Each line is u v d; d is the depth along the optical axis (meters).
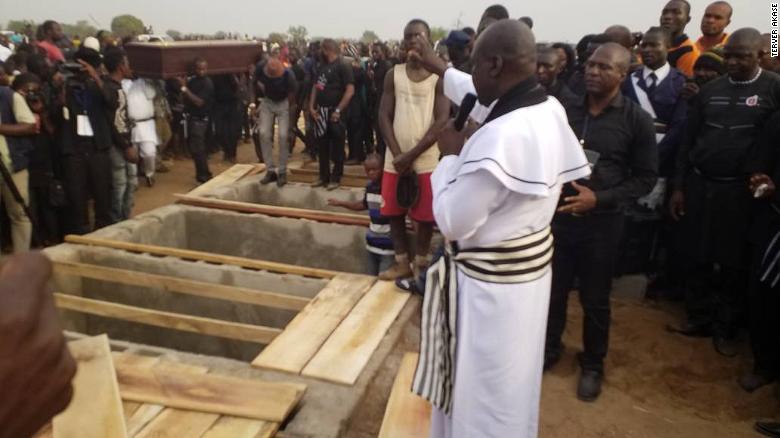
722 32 5.50
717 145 4.04
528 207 1.96
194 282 4.05
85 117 5.87
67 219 6.15
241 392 2.79
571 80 4.88
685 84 4.58
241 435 2.52
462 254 2.05
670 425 3.44
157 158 10.04
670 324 4.63
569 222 3.53
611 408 3.58
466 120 2.36
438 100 4.06
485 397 2.06
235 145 11.23
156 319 3.82
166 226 5.71
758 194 3.53
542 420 3.44
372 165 4.63
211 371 3.08
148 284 4.13
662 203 4.88
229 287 4.01
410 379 3.03
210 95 9.19
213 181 6.88
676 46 5.71
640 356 4.18
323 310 3.81
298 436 2.61
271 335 3.63
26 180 5.32
